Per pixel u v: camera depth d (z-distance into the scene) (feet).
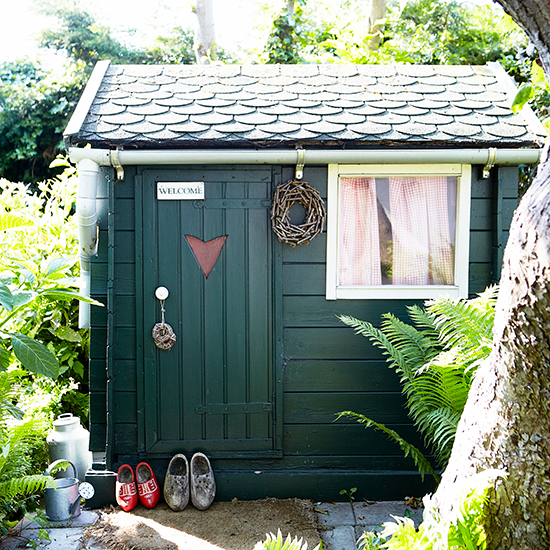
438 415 9.37
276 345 11.43
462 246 11.54
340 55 23.80
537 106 15.99
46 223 16.76
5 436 10.08
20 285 11.10
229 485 11.35
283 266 11.46
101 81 12.46
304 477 11.38
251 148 11.10
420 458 10.10
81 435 11.86
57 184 17.61
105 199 11.36
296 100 12.00
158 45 49.11
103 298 11.43
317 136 10.92
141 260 11.27
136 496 11.02
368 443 11.59
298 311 11.52
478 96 12.34
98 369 11.48
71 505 10.45
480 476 6.26
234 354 11.44
